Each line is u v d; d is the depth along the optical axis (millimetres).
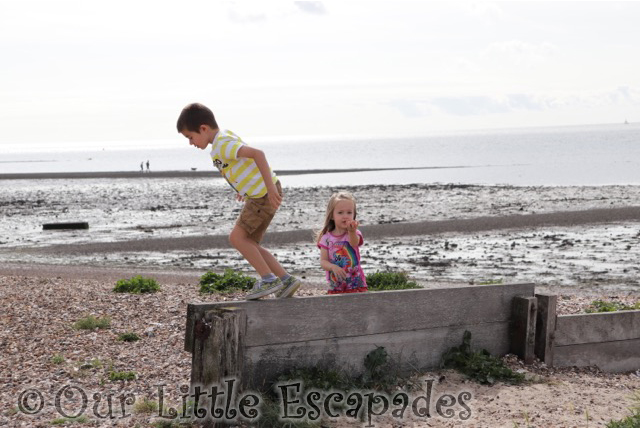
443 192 48188
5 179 85438
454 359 6762
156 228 31000
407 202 41000
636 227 27844
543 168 92938
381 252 22062
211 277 13375
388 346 6406
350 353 6188
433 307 6656
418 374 6574
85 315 10070
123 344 8367
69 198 51656
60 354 7844
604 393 6461
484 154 168750
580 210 34250
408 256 21141
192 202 45438
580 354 7418
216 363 5316
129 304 11016
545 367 7117
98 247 24672
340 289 6590
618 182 61281
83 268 19672
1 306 10711
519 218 30812
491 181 66938
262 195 5449
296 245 24047
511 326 7211
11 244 26141
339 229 6648
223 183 67375
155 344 8391
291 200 43531
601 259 20234
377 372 6246
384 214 34500
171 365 7434
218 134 5492
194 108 5484
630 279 16953
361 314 6207
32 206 45094
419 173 88000
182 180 75188
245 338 5547
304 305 5883
